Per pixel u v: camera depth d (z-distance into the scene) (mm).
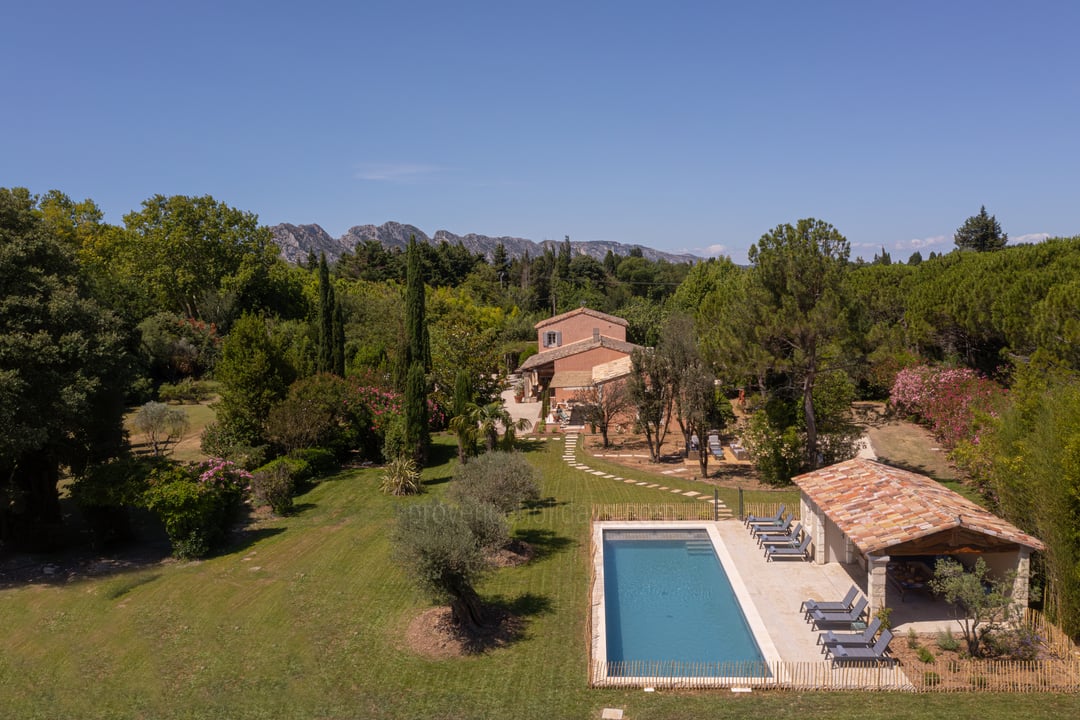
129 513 26984
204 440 32469
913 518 15930
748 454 33219
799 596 17766
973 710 12273
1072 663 13766
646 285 126688
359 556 21734
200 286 72438
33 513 23188
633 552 22203
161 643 16234
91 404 22938
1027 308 32688
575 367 52844
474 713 12914
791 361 27094
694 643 15922
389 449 33469
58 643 16344
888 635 14234
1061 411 15602
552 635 16062
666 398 33906
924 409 33625
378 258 123188
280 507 26391
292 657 15367
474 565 15344
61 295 21844
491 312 83812
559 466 34094
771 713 12391
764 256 27969
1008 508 17625
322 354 44812
